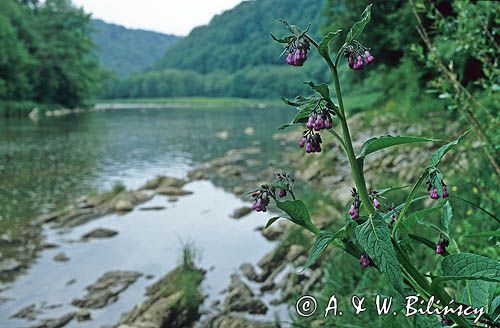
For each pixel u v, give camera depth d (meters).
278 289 7.55
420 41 14.08
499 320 1.66
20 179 17.06
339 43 15.12
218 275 8.30
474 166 5.94
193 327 6.68
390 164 12.52
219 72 130.00
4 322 7.00
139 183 16.58
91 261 9.30
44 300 7.68
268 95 102.50
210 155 22.95
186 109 70.25
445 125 8.57
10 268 8.92
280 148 23.92
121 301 7.63
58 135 31.41
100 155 23.05
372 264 1.62
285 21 1.65
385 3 15.77
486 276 1.45
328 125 1.58
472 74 8.30
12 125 38.78
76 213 12.30
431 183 1.57
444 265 1.52
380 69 21.77
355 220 1.59
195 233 10.85
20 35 59.34
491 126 4.18
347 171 15.14
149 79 114.00
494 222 4.45
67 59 63.28
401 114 17.69
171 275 8.18
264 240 10.13
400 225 1.82
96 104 86.88
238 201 13.82
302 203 1.68
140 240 10.47
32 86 57.91
